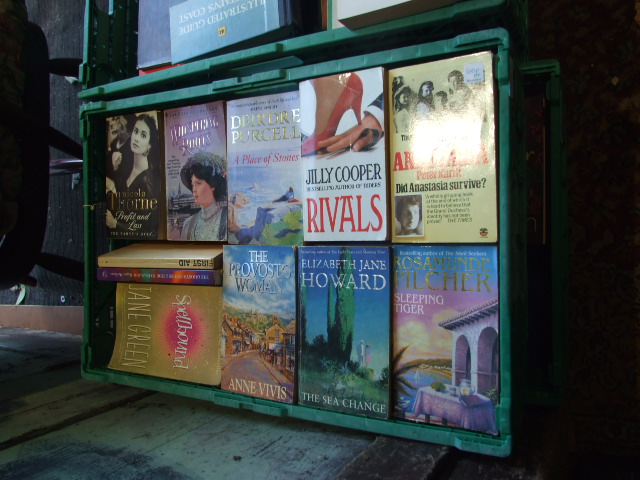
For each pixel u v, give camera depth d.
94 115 0.87
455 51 0.57
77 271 1.13
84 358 0.86
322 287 0.64
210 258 0.73
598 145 0.90
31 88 0.94
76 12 1.43
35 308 1.45
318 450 0.61
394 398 0.61
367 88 0.61
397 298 0.60
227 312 0.72
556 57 0.93
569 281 0.92
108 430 0.67
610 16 0.89
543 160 0.76
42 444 0.63
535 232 0.77
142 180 0.82
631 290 0.88
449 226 0.57
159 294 0.80
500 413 0.54
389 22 0.61
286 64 0.74
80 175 1.38
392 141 0.61
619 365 0.89
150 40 0.86
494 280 0.55
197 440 0.64
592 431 0.91
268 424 0.69
